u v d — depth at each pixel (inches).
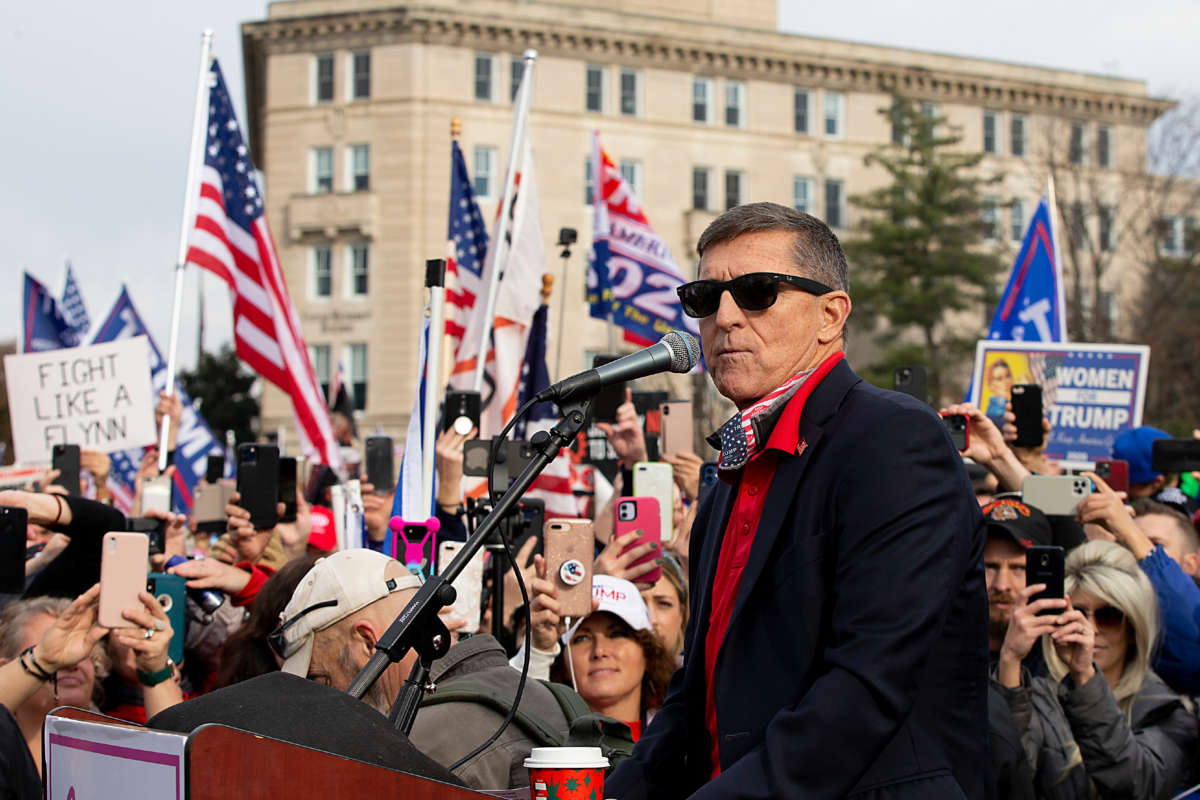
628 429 243.6
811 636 97.6
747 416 106.4
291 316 314.5
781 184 1728.6
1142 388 289.6
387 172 1583.4
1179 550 217.9
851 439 100.4
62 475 230.1
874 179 1771.7
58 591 169.3
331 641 129.7
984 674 100.6
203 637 195.3
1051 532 187.0
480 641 143.3
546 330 291.1
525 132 287.6
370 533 264.8
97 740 78.3
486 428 275.7
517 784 126.3
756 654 100.2
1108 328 1398.9
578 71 1633.9
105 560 148.6
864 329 1632.6
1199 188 1457.9
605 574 186.7
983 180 1624.0
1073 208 1560.0
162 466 271.9
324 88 1612.9
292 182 1609.3
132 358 294.7
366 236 1578.5
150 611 151.5
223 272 311.0
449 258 276.7
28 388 297.4
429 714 129.3
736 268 108.3
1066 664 169.3
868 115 1777.8
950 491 97.3
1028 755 150.2
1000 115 1834.4
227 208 312.3
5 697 144.3
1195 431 244.5
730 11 1802.4
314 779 74.9
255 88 1755.7
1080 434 292.5
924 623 92.0
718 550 110.3
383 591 130.1
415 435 167.5
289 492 222.1
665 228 1659.7
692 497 238.5
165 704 152.3
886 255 1595.7
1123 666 171.0
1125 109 1856.5
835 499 99.4
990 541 177.8
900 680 90.8
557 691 141.9
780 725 91.2
